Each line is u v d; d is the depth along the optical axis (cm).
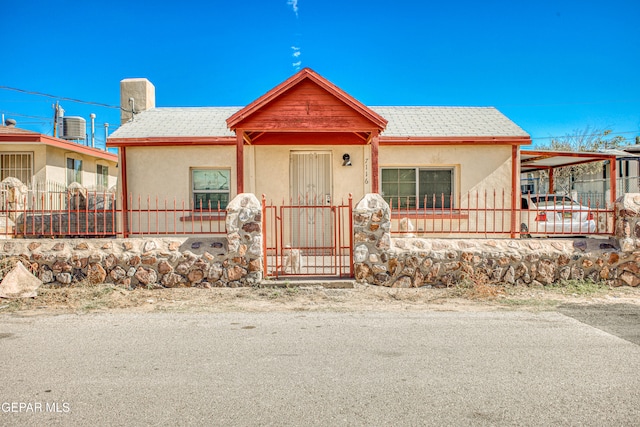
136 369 433
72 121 2092
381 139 1147
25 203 1093
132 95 1480
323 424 331
